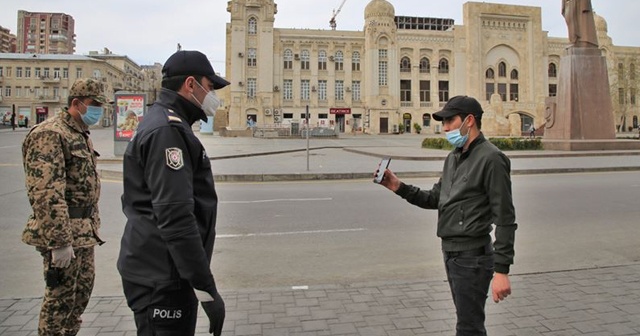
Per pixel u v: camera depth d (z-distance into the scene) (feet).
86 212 11.45
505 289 9.23
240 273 18.39
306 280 17.63
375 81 212.23
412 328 13.06
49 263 10.48
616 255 20.97
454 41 222.69
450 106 10.11
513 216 9.51
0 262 19.74
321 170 55.57
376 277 17.94
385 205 33.88
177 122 7.82
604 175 54.80
